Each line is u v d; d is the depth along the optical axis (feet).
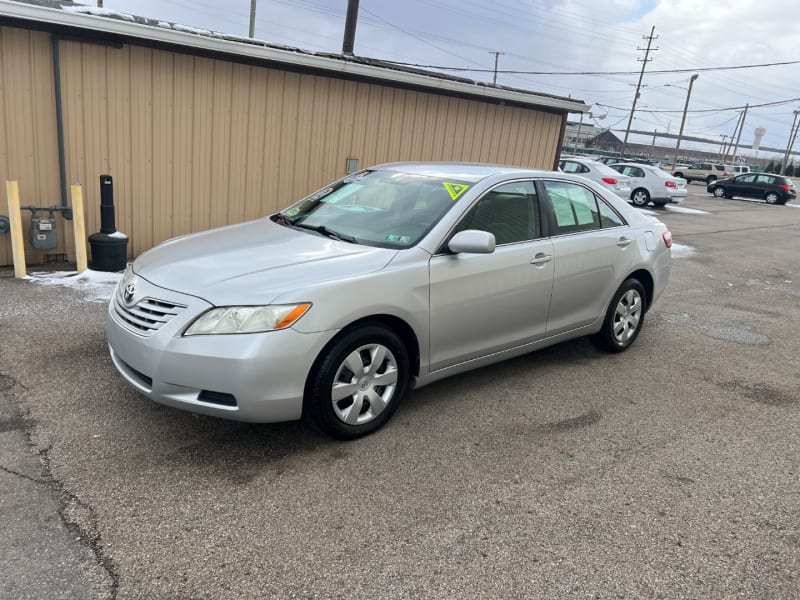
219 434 11.90
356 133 29.96
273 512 9.67
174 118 24.80
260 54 24.56
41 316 17.67
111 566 8.30
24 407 12.44
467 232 12.55
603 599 8.29
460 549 9.10
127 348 11.09
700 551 9.42
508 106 35.70
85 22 20.88
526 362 17.10
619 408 14.46
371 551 8.93
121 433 11.71
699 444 12.93
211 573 8.30
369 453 11.61
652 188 67.36
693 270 33.35
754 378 17.15
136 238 25.17
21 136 22.00
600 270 16.33
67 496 9.70
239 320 10.37
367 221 13.83
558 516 10.06
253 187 27.58
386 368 12.17
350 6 42.63
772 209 82.84
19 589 7.77
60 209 22.89
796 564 9.25
